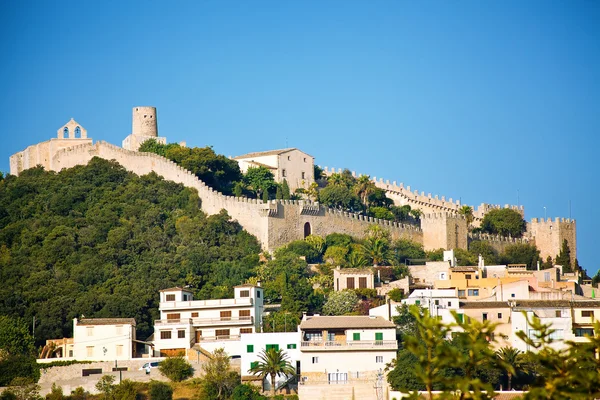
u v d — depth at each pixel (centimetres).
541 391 5925
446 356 5966
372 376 15900
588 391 5969
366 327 16300
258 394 15562
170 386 15962
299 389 15038
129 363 17662
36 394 15875
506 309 16888
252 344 16450
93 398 15712
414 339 6012
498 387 14200
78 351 18200
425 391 13925
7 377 17250
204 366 16512
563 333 16175
